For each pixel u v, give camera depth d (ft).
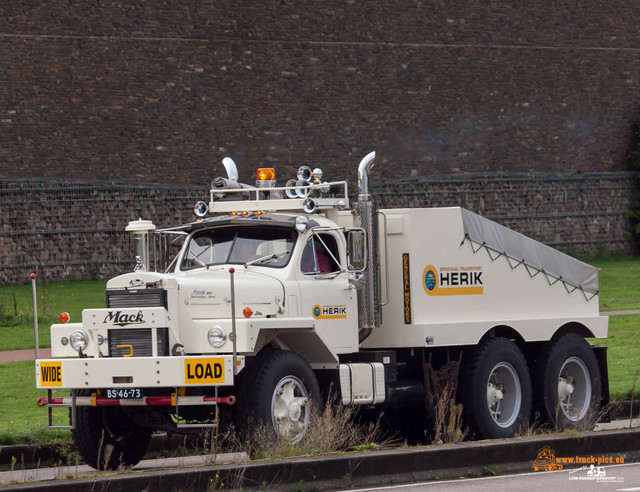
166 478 108.78
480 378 153.99
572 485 116.47
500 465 128.67
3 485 104.94
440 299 154.71
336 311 143.02
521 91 551.18
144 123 463.42
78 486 104.88
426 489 115.34
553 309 168.55
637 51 581.53
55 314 349.00
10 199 433.07
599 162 574.15
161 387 129.39
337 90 506.07
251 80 485.97
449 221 156.35
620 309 373.61
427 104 527.81
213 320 130.41
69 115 449.06
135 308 129.80
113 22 456.86
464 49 536.01
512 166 549.54
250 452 125.39
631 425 161.07
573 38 564.71
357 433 145.89
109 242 451.94
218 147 479.00
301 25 496.64
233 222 144.46
